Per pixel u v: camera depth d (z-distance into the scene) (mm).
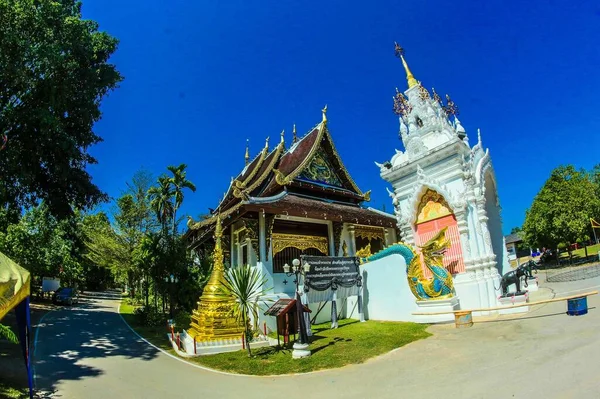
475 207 16438
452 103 21156
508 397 5910
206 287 14703
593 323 9500
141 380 9641
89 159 22047
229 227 22016
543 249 41688
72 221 44781
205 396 8156
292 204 17906
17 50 14734
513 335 9977
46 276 41281
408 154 19859
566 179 32281
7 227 29484
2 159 16562
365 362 9852
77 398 8211
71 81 18219
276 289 17234
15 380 9469
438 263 14914
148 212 35281
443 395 6512
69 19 16703
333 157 23062
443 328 12766
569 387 5840
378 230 23391
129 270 36250
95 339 16219
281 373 9703
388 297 16078
